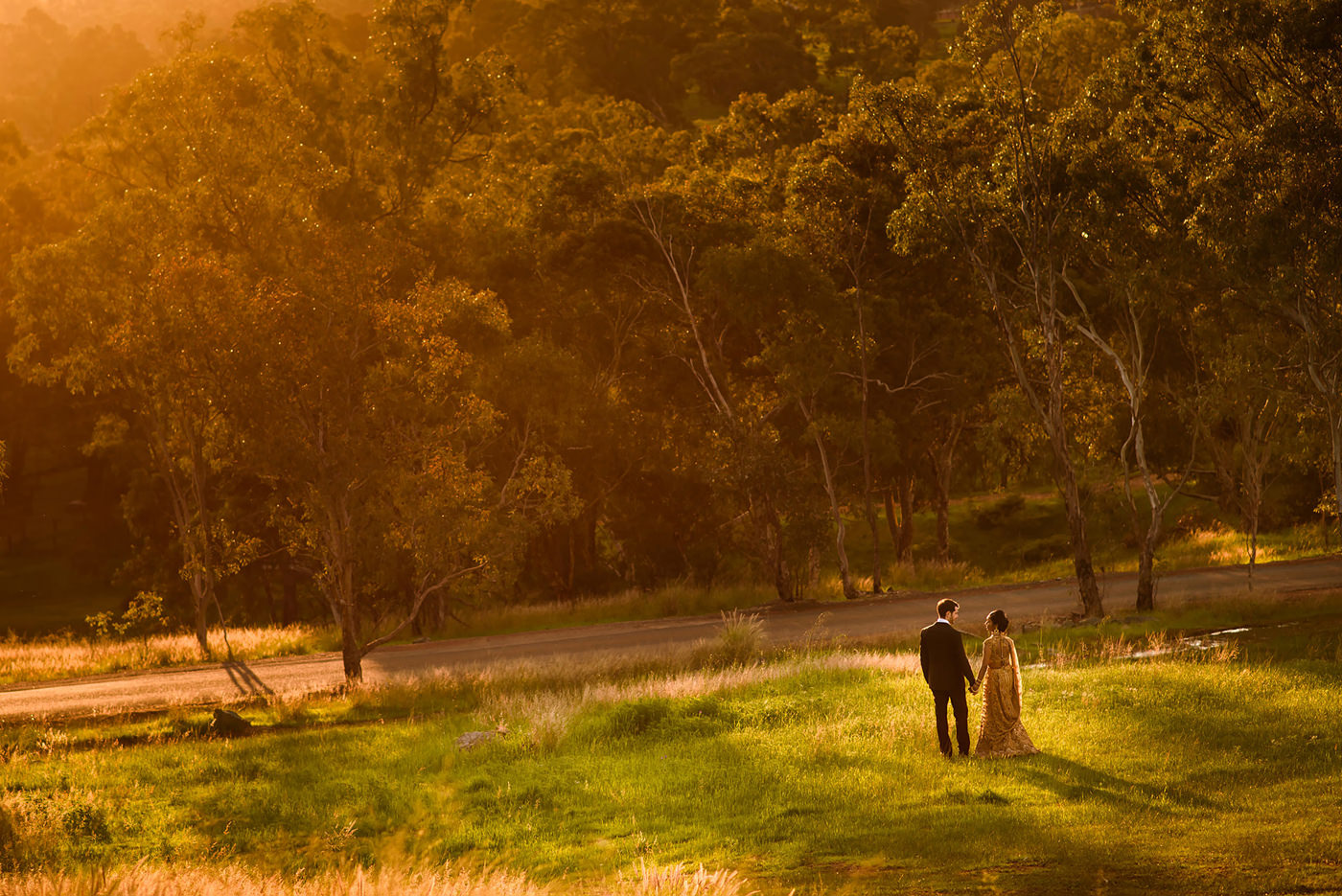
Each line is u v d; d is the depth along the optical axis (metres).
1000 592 34.31
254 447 22.11
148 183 36.03
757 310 34.41
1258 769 10.95
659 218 36.97
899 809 10.34
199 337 21.86
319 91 37.94
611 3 112.31
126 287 31.39
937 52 122.75
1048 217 28.19
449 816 11.26
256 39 38.91
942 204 28.59
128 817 11.69
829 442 37.84
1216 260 25.61
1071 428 36.44
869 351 35.53
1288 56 24.62
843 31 120.88
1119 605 30.05
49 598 64.31
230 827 11.45
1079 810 9.80
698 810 10.94
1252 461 32.81
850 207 35.22
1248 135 24.72
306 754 14.85
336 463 22.25
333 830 11.10
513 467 34.78
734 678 18.73
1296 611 25.95
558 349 35.66
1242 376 26.59
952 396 38.34
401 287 31.16
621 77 106.31
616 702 16.50
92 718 20.27
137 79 33.19
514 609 36.16
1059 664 18.64
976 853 8.73
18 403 68.88
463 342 33.59
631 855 9.59
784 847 9.39
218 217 29.88
